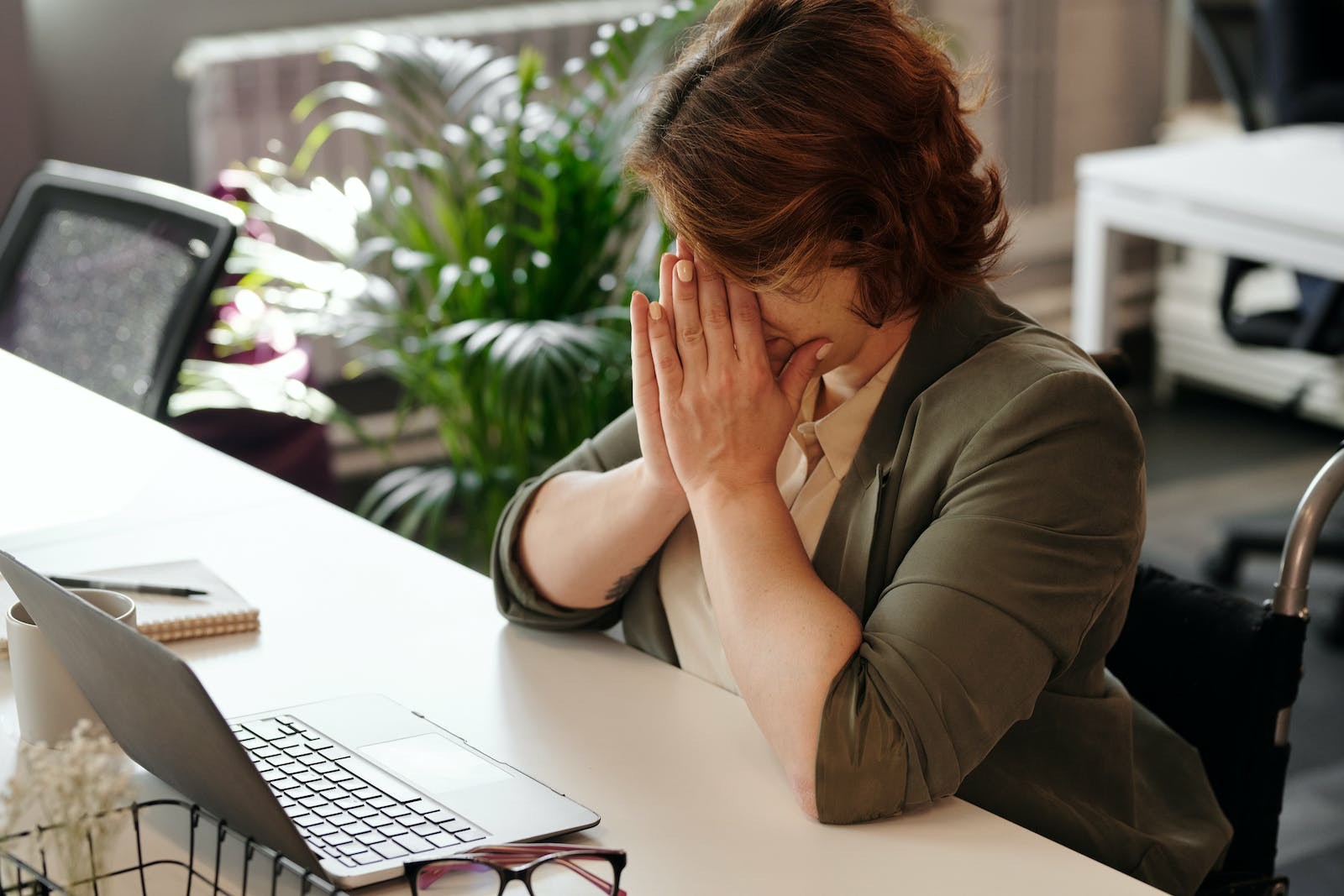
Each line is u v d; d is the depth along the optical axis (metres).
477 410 2.66
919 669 0.99
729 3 1.08
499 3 3.81
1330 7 3.49
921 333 1.12
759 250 1.00
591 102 2.75
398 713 1.09
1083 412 1.04
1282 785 1.29
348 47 3.07
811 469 1.18
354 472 3.67
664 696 1.16
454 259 2.73
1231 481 3.72
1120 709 1.14
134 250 2.08
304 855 0.82
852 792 0.97
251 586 1.34
